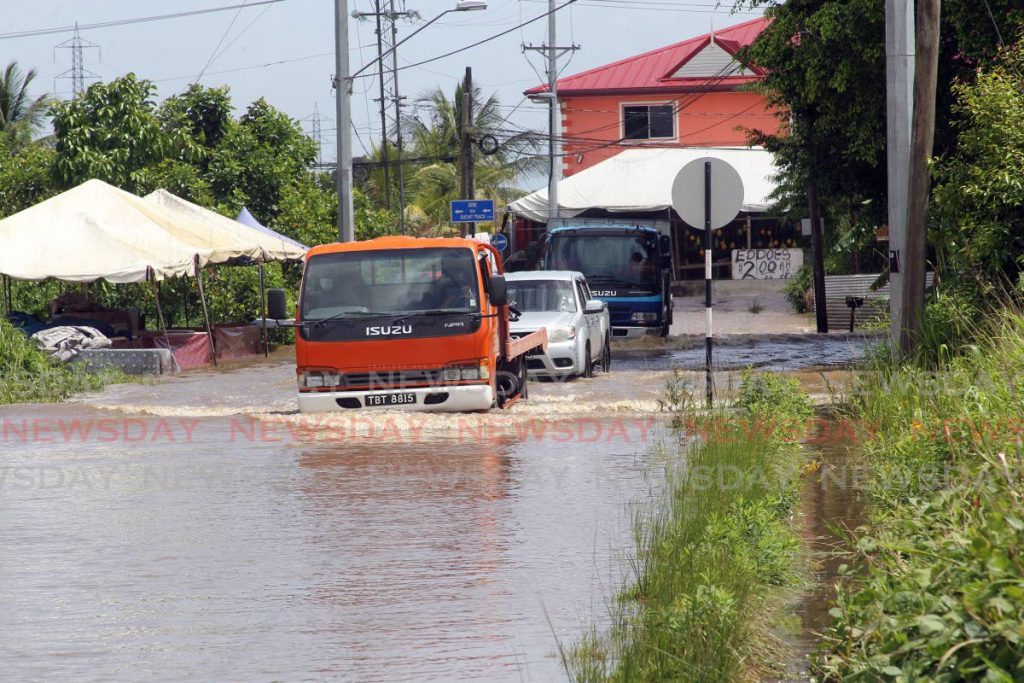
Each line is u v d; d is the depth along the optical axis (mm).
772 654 15789
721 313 106188
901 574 15898
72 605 18828
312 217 100750
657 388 49000
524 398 45719
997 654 12516
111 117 94438
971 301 43344
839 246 97062
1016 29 50250
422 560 21188
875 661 13523
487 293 40844
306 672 15492
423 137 174625
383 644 16594
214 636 17109
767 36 59906
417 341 39438
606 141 155500
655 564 18656
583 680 14547
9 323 63750
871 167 63594
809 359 60281
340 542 22703
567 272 57625
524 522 23938
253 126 109500
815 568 19938
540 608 18109
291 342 86875
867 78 56938
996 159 42844
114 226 71312
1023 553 13766
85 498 27609
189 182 95438
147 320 86000
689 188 39625
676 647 14719
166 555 22000
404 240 41125
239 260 77938
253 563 21281
